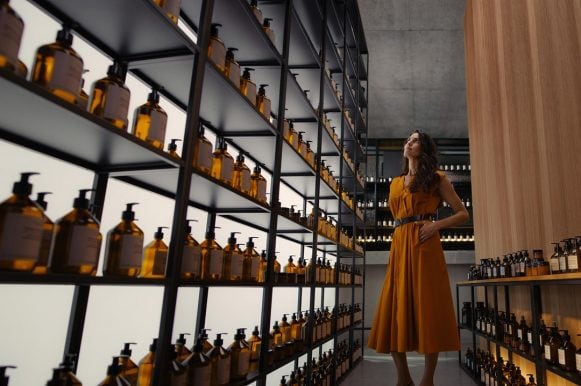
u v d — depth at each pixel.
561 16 2.17
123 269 1.04
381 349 1.75
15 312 1.24
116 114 1.05
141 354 1.87
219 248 1.55
